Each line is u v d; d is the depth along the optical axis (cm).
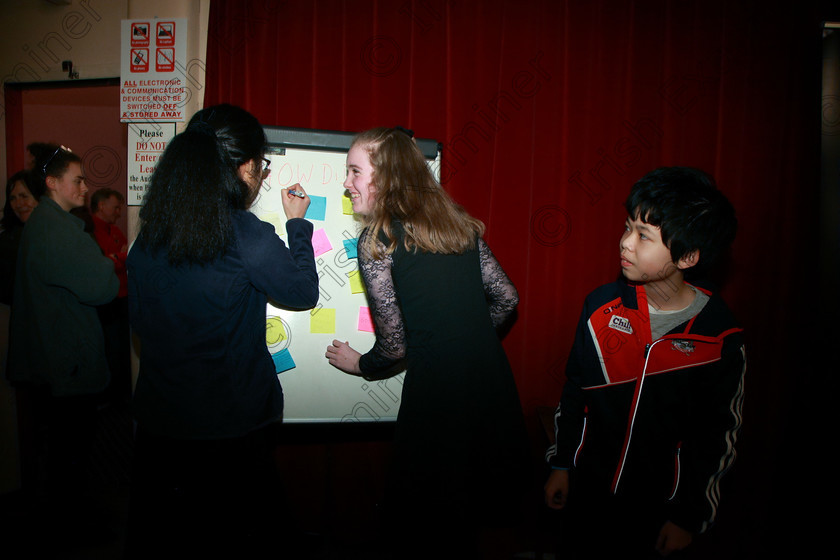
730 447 88
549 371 168
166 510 94
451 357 93
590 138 161
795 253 161
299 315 134
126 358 250
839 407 163
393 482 96
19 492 193
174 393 90
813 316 163
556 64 159
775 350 164
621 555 100
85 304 148
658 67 159
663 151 161
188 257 86
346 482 171
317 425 135
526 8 158
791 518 165
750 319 164
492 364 98
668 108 160
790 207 161
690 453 92
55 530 158
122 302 219
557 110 161
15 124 198
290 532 111
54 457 157
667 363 93
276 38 161
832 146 162
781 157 160
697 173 90
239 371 94
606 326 101
